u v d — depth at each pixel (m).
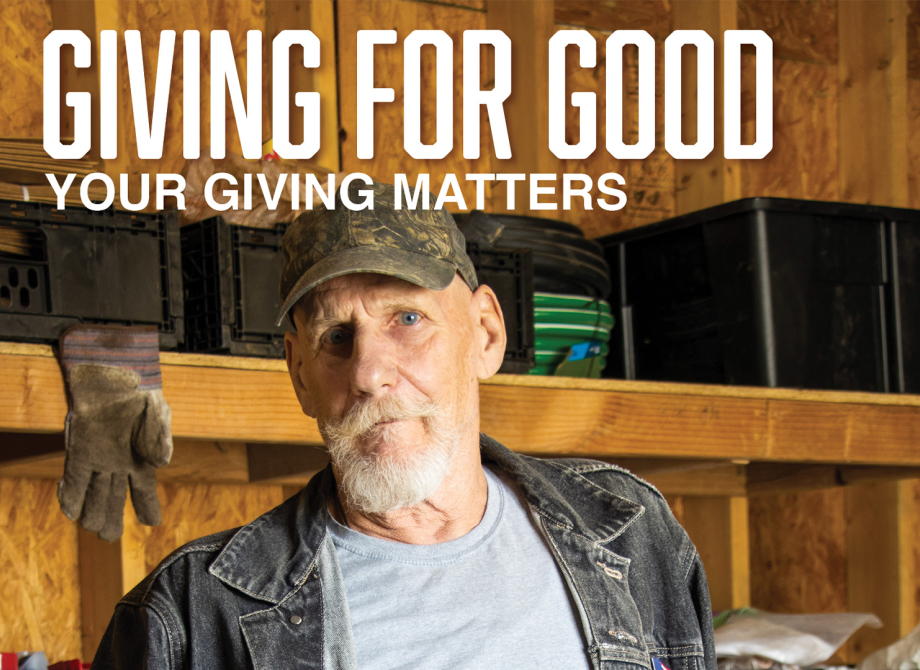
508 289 2.05
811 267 2.32
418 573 1.23
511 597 1.23
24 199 1.70
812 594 3.14
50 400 1.55
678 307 2.48
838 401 2.12
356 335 1.23
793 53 3.29
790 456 2.07
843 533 3.19
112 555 2.29
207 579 1.21
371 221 1.24
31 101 2.38
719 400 2.02
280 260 1.84
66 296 1.64
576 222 2.95
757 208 2.28
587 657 1.22
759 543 3.12
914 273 2.42
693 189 3.05
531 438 1.85
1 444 1.96
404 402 1.20
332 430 1.22
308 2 2.58
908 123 3.44
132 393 1.58
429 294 1.24
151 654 1.16
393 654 1.17
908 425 2.19
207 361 1.65
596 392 1.92
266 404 1.68
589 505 1.39
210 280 1.79
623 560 1.32
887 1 3.20
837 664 3.07
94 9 2.35
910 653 2.12
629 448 1.93
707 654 1.39
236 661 1.17
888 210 2.39
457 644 1.17
